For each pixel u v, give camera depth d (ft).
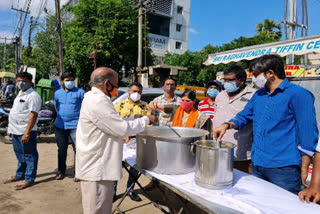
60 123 12.05
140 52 38.55
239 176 5.83
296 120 5.46
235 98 8.06
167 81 10.48
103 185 5.89
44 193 10.79
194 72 63.36
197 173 5.24
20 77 10.64
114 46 49.67
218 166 4.95
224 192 4.91
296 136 5.57
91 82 6.15
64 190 11.17
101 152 5.79
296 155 5.53
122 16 49.37
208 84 11.96
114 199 10.17
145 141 6.00
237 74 7.68
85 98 5.98
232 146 5.22
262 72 5.94
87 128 5.79
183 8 92.58
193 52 65.31
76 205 9.84
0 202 9.80
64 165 12.41
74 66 51.72
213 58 21.63
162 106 9.30
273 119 5.77
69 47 50.39
